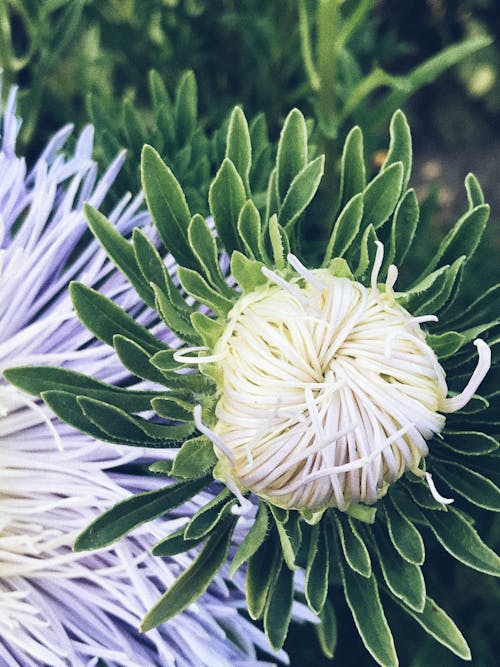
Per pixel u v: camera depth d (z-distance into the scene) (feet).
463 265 0.43
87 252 0.48
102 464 0.45
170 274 0.47
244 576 0.48
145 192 0.42
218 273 0.42
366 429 0.38
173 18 0.87
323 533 0.42
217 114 0.85
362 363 0.38
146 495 0.40
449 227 1.10
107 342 0.42
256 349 0.39
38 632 0.46
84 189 0.51
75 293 0.41
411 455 0.40
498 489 0.41
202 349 0.40
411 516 0.42
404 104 1.28
